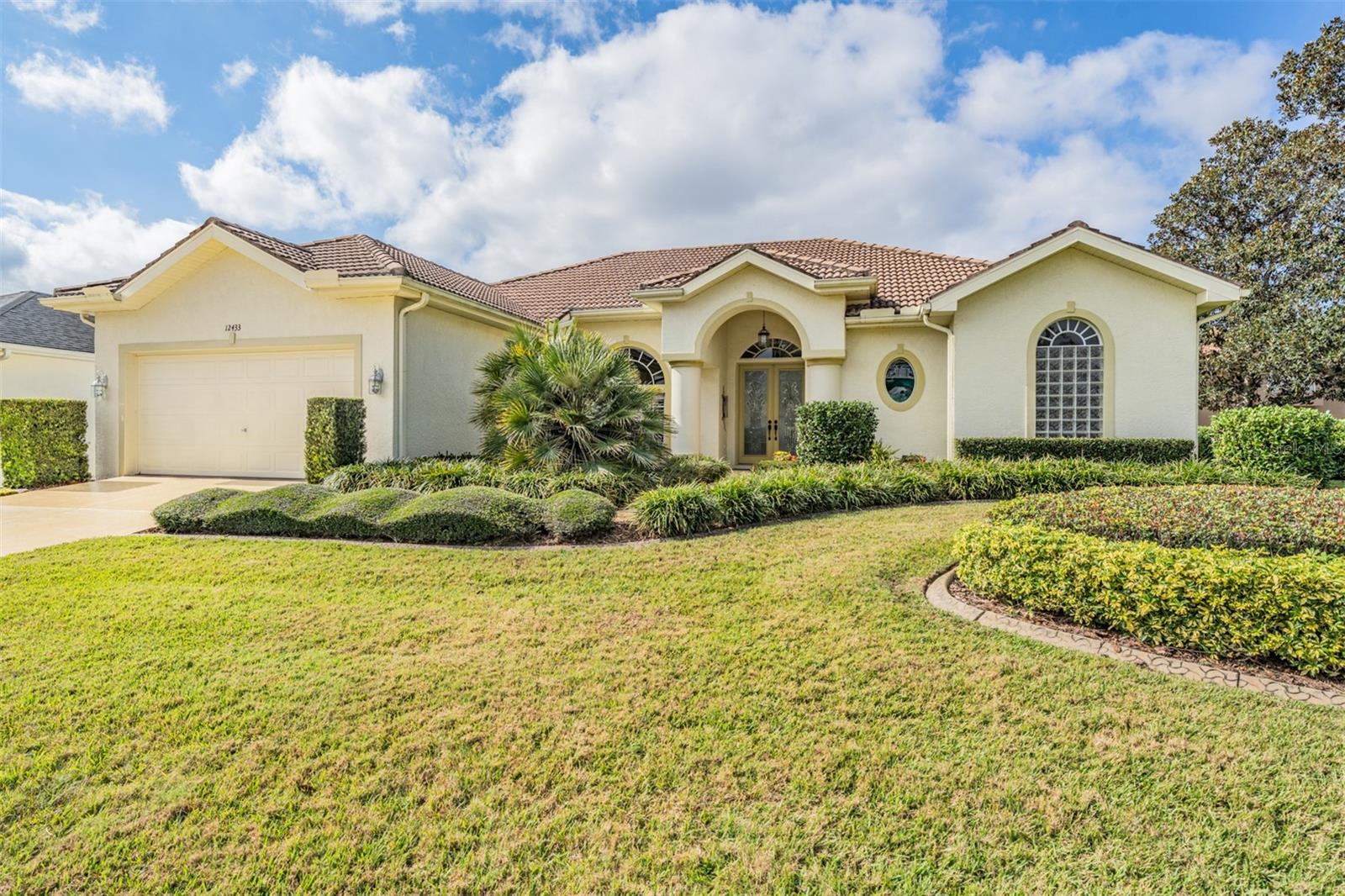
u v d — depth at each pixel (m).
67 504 11.73
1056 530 5.95
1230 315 22.23
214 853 2.89
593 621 5.59
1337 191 19.73
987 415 14.37
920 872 2.77
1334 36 20.38
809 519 9.66
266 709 4.07
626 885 2.72
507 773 3.45
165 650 5.00
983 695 4.21
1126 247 13.07
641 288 16.58
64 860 2.85
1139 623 5.00
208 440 14.98
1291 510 5.89
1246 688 4.34
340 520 8.68
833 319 15.76
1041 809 3.14
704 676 4.52
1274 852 2.85
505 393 11.87
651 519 8.70
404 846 2.93
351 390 13.97
